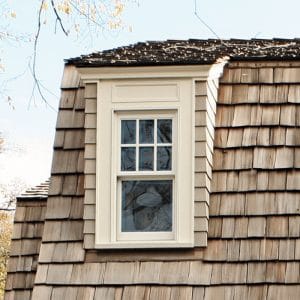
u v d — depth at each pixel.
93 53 21.17
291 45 22.66
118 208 19.48
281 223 19.09
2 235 46.47
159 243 19.14
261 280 18.73
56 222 19.61
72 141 20.16
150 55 20.42
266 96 20.17
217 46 22.42
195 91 19.52
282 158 19.55
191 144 19.38
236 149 19.73
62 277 19.19
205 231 19.11
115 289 19.03
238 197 19.39
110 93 19.72
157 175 19.45
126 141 19.66
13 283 21.48
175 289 18.89
